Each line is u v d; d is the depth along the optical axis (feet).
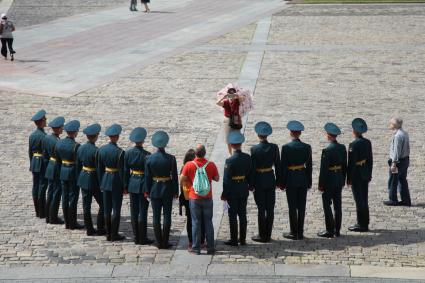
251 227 56.54
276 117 85.20
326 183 53.47
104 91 98.68
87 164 54.95
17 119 86.84
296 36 134.92
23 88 100.94
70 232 56.29
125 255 51.24
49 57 122.42
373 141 76.48
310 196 62.23
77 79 105.91
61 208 62.23
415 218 57.67
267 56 118.32
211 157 72.33
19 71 111.86
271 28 144.56
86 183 54.85
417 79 101.96
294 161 53.31
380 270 47.42
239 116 69.97
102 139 78.38
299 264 48.80
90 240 54.49
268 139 77.25
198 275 47.50
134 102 92.79
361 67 109.40
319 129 80.48
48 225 57.77
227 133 70.13
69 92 98.48
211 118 85.56
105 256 51.11
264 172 52.85
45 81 104.94
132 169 53.06
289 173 53.31
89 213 55.31
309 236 54.39
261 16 160.35
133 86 101.04
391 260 49.37
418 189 63.98
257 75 105.70
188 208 52.54
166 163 51.60
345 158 54.19
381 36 132.98
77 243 53.78
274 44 128.06
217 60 116.37
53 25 156.04
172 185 52.16
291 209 53.47
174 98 94.38
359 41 128.88
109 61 118.01
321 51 121.08
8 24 118.62
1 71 111.96
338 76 104.27
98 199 55.26
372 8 166.61
